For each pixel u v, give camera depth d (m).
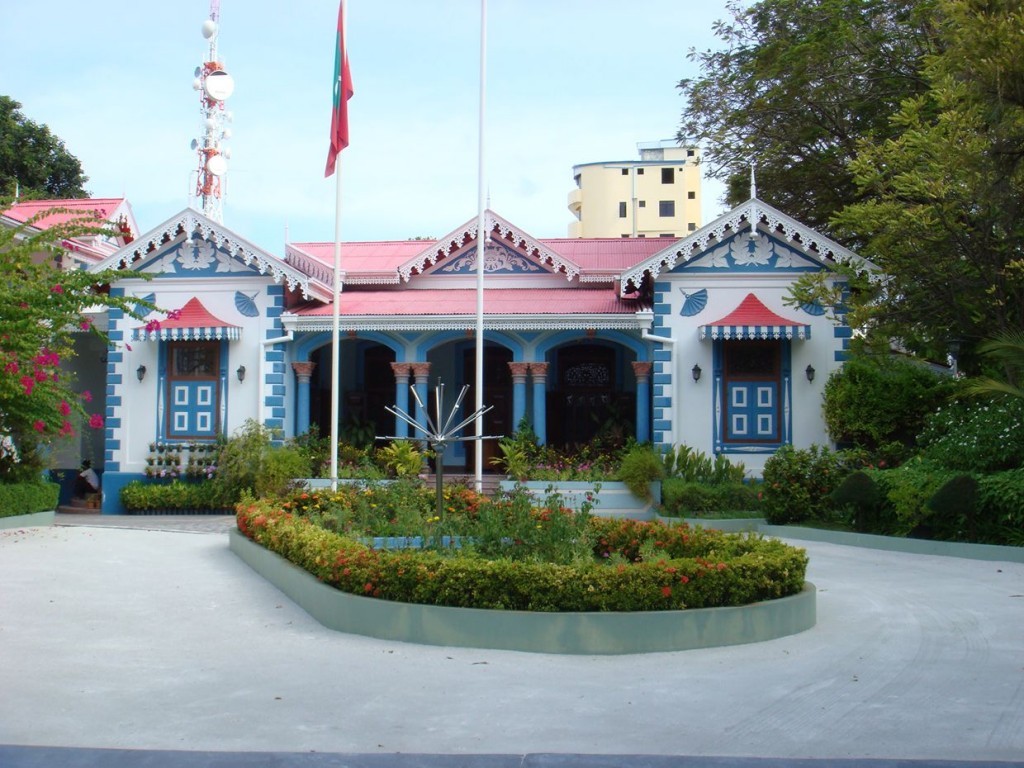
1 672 9.20
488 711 8.08
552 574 10.39
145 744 7.29
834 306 22.50
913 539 17.81
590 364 28.75
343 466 25.03
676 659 9.78
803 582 11.68
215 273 25.91
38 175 42.94
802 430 23.78
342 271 28.12
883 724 7.71
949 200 19.47
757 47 30.98
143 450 25.77
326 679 9.08
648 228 76.88
